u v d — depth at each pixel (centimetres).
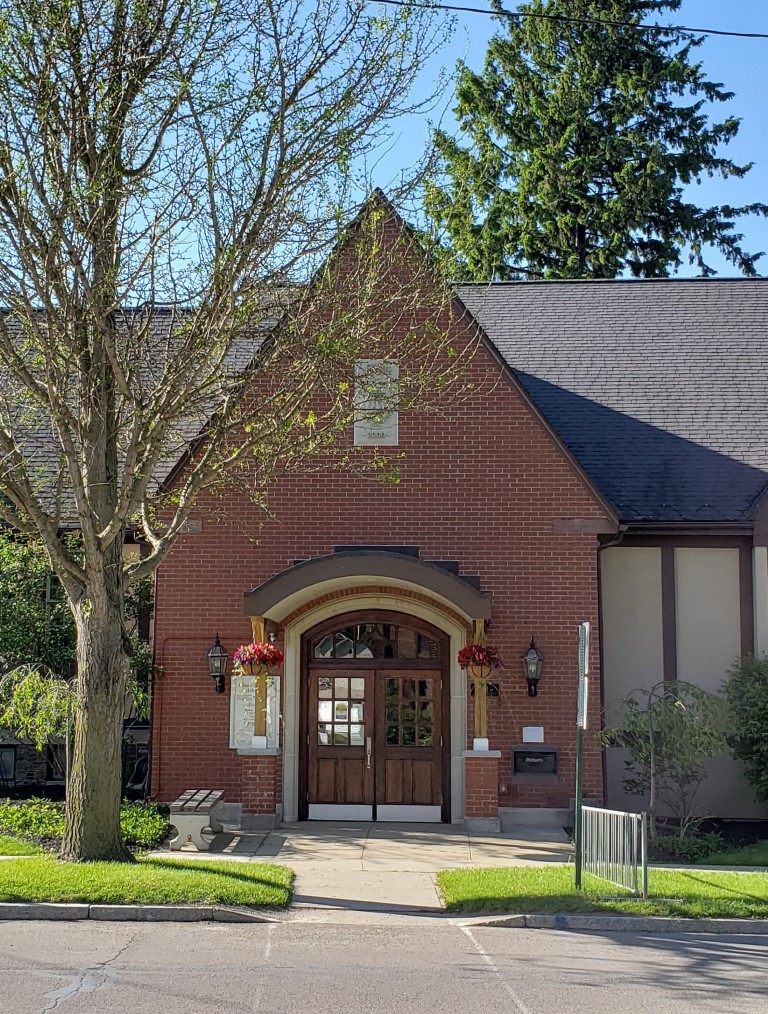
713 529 1712
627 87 3712
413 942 946
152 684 1639
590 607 1625
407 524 1648
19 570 1661
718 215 3775
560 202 3672
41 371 1334
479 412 1662
